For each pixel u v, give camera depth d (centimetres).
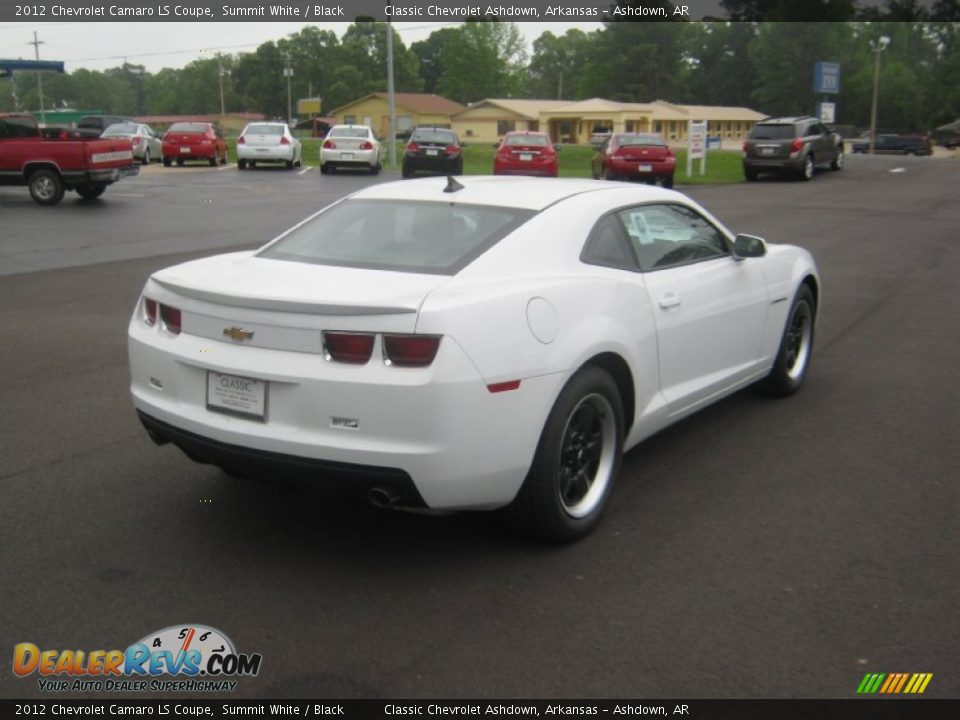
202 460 413
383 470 359
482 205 452
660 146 2664
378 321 359
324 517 447
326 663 326
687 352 498
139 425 579
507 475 381
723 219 1839
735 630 347
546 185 495
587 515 425
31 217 1753
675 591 377
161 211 1883
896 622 354
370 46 13462
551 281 412
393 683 315
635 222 484
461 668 323
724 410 623
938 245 1496
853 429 584
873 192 2538
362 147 3027
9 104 15500
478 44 11438
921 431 582
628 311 444
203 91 15262
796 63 10088
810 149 2973
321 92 13412
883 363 754
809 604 367
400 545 418
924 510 460
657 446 551
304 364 366
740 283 550
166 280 414
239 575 388
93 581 381
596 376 417
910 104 9875
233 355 381
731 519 447
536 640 340
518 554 409
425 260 411
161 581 381
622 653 333
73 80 15825
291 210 1912
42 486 479
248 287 389
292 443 366
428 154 2911
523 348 380
